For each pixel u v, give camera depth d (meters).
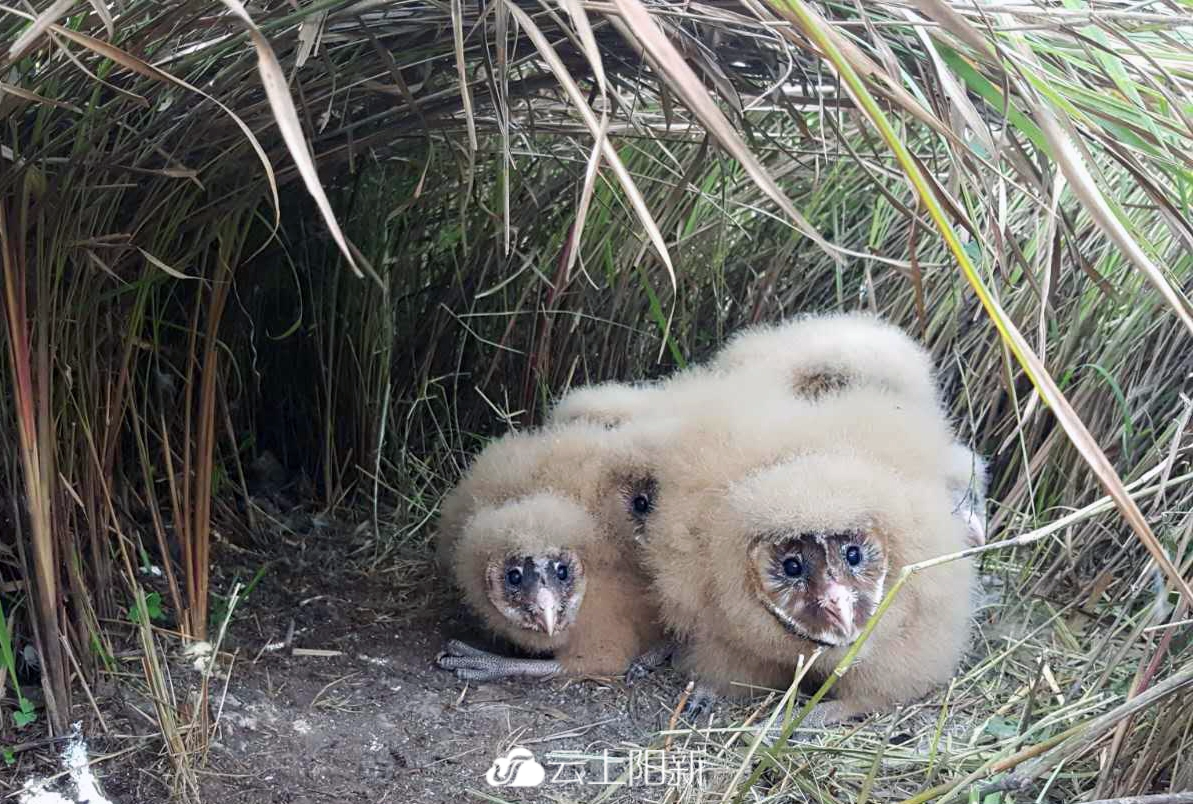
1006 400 0.75
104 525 0.52
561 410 0.71
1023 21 0.45
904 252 0.82
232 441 0.70
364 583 0.69
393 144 0.64
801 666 0.45
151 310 0.61
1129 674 0.53
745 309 0.86
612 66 0.51
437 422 0.81
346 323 0.74
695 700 0.56
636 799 0.47
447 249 0.78
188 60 0.42
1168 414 0.67
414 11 0.46
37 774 0.44
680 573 0.56
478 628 0.64
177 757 0.45
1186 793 0.36
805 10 0.29
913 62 0.46
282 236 0.66
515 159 0.71
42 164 0.43
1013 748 0.47
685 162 0.76
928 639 0.54
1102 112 0.45
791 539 0.52
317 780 0.47
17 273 0.43
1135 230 0.49
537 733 0.53
